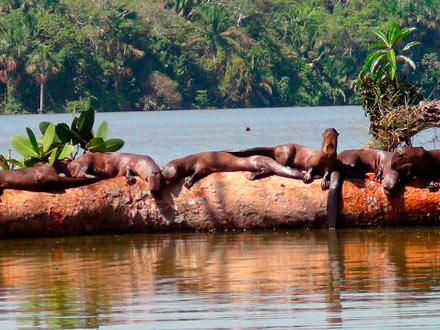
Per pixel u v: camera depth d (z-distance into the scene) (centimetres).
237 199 3275
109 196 3269
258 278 2539
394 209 3259
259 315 2169
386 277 2508
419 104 3950
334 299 2289
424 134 7275
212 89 19425
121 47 18375
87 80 18150
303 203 3262
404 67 18875
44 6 18600
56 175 3253
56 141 3569
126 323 2133
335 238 3117
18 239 3244
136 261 2819
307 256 2833
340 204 3259
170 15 19500
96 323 2141
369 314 2148
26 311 2247
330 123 11969
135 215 3275
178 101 18975
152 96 18838
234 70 19238
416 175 3297
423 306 2195
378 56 4259
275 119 13762
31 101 18000
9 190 3247
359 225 3284
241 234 3250
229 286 2448
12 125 12850
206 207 3284
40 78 17562
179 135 9825
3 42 17550
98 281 2544
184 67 19150
